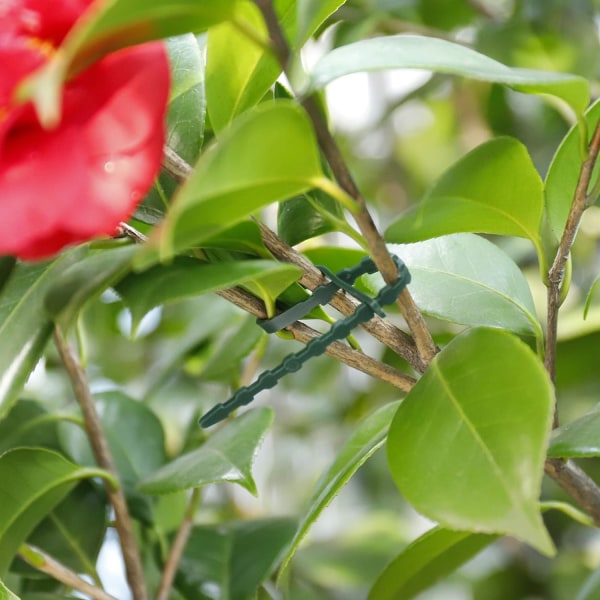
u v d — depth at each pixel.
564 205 0.88
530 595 1.29
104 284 0.81
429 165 1.72
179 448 1.11
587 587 0.98
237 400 0.85
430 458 0.81
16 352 0.82
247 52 0.85
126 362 1.38
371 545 1.23
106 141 0.75
